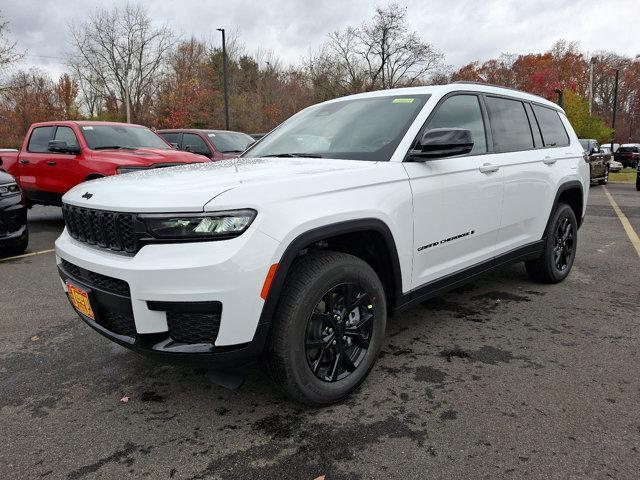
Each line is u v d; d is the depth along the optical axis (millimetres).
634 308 4203
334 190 2594
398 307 3066
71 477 2172
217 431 2494
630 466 2172
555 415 2572
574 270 5488
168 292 2189
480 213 3613
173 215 2203
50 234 8078
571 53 60562
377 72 38344
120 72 44594
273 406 2719
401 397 2783
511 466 2186
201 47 42812
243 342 2283
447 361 3225
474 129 3713
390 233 2846
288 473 2172
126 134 8602
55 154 8102
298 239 2373
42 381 3045
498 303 4355
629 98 64312
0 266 5891
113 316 2512
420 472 2160
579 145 5164
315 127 3680
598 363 3166
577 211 5164
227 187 2307
